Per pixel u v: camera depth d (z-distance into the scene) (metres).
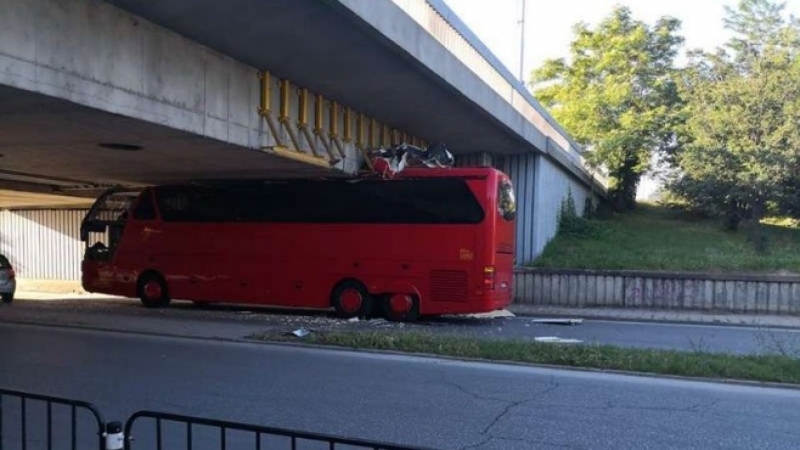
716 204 28.70
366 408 7.98
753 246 25.12
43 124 11.13
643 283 20.55
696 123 29.12
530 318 18.25
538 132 23.03
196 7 10.05
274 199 18.25
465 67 15.52
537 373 10.12
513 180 24.17
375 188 17.23
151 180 20.02
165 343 12.80
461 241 16.41
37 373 9.95
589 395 8.73
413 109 17.00
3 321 15.76
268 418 7.52
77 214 31.48
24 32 8.59
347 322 16.36
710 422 7.53
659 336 14.73
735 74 30.23
